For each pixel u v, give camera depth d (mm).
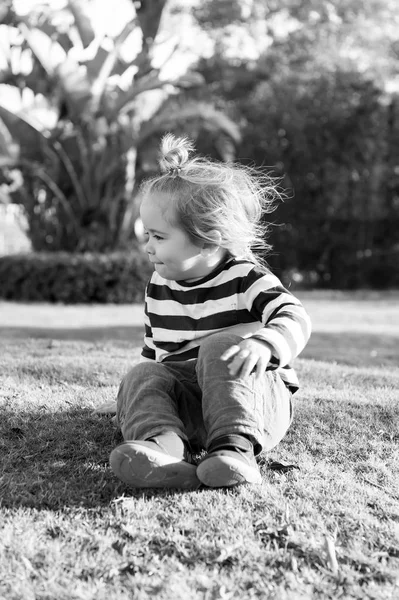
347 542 1816
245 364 1924
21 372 3725
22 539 1737
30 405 2922
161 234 2250
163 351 2375
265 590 1557
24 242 23359
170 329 2354
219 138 14922
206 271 2299
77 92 12391
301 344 2094
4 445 2455
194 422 2164
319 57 22438
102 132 13133
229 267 2307
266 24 24922
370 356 6086
